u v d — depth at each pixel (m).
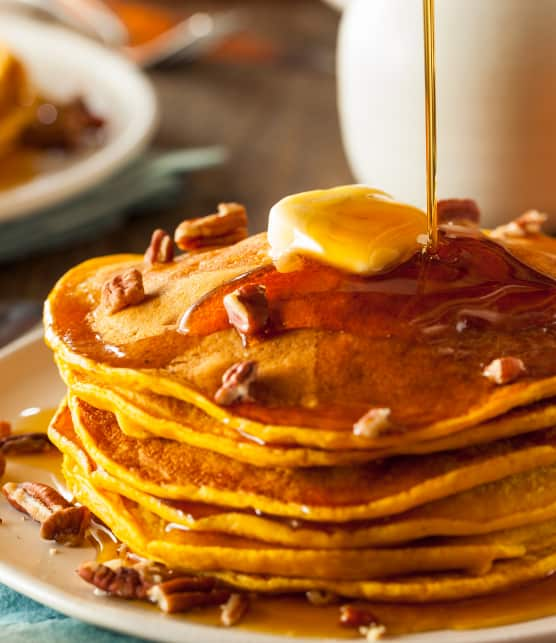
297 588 0.46
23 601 0.49
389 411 0.45
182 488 0.46
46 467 0.53
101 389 0.48
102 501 0.48
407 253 0.48
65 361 0.49
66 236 0.77
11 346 0.58
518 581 0.46
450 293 0.48
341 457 0.45
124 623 0.45
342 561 0.46
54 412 0.56
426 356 0.47
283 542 0.46
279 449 0.45
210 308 0.48
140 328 0.49
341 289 0.48
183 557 0.46
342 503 0.45
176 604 0.46
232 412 0.46
